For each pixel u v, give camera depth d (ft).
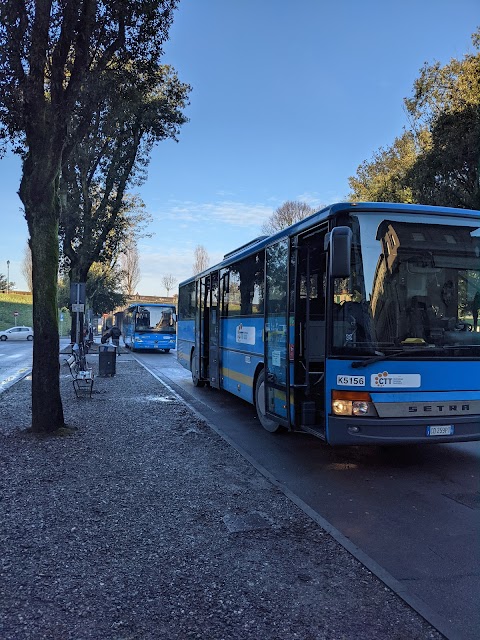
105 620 10.25
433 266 19.56
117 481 18.95
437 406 18.85
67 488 18.08
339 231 18.28
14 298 261.65
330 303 19.44
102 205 76.64
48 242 25.72
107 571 12.23
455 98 75.31
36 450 22.91
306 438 27.76
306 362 23.03
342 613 10.62
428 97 83.25
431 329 19.19
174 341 107.65
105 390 44.06
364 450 24.97
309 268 23.40
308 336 23.11
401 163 112.06
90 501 16.85
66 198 70.59
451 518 16.20
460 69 77.97
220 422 32.55
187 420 30.71
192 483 18.89
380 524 15.72
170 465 21.13
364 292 18.83
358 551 13.48
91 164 75.56
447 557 13.46
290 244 24.04
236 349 34.45
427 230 19.75
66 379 51.67
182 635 9.80
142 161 77.30
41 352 26.04
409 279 19.27
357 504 17.48
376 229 19.33
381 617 10.51
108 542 13.83
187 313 53.52
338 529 15.33
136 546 13.62
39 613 10.46
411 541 14.48
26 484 18.44
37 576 11.95
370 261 19.04
